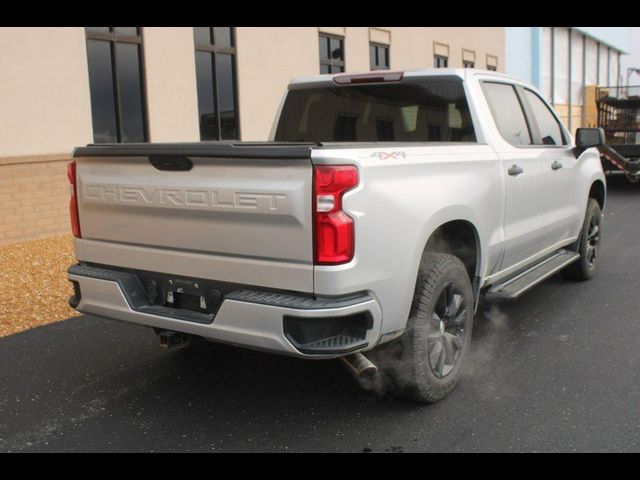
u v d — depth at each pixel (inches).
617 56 1796.3
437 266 153.9
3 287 269.7
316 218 127.6
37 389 174.1
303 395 167.8
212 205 138.9
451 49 820.0
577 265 265.7
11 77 339.6
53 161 359.9
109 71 397.7
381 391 163.8
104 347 205.3
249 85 490.6
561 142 239.9
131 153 148.6
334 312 128.3
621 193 594.6
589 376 176.4
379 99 203.6
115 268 161.5
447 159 160.2
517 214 195.5
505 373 179.3
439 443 142.3
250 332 133.9
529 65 1187.9
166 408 162.1
